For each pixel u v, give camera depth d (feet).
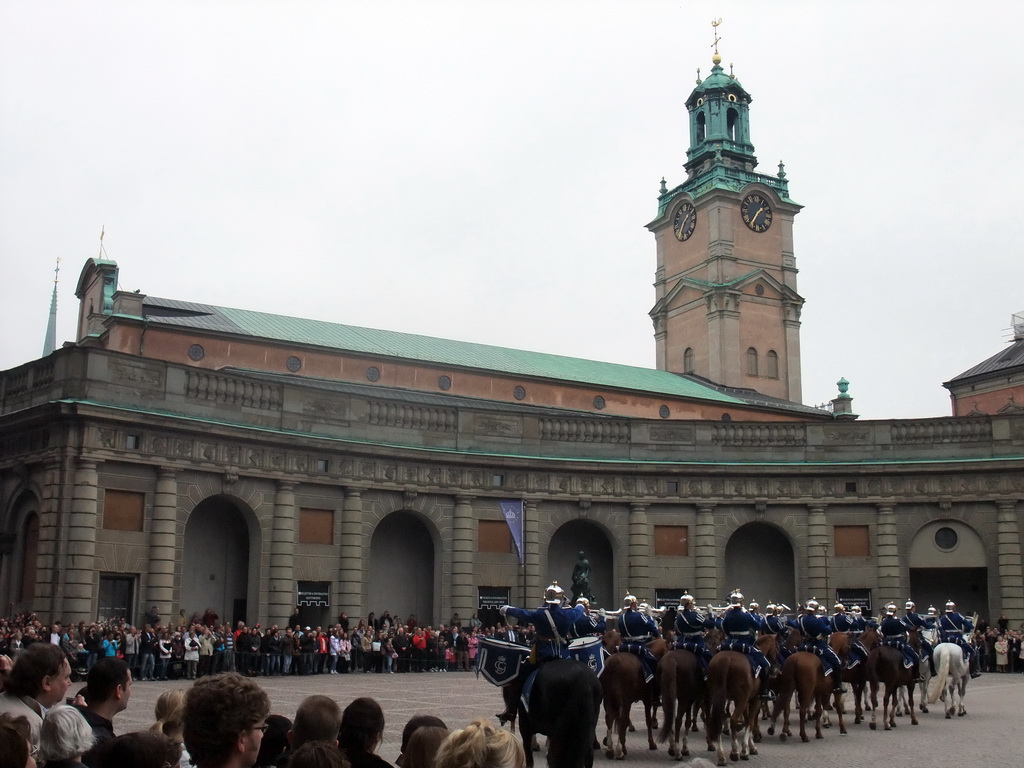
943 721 103.71
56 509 146.10
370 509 182.09
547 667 59.11
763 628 92.27
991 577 201.77
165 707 34.53
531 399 240.12
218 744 24.47
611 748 76.07
